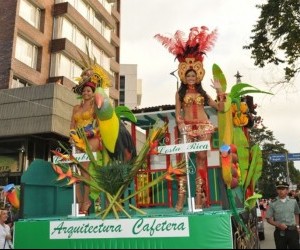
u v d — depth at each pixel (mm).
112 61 33719
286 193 6406
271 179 38281
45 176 6574
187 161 5469
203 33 6309
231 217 4656
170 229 4645
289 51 14859
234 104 6969
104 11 30906
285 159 21859
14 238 5234
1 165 18734
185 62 6266
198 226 4547
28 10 23234
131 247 4750
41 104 18141
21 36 22359
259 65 15547
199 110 6148
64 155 6090
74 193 5910
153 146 5711
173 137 8289
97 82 6695
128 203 5523
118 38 36531
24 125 18109
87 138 6328
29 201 6074
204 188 6188
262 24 15203
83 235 4969
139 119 8711
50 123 17766
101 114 6066
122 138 6383
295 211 6422
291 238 6223
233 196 5352
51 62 24312
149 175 8312
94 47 29453
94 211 6512
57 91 18344
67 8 24922
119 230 4848
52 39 24609
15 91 18812
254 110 7973
